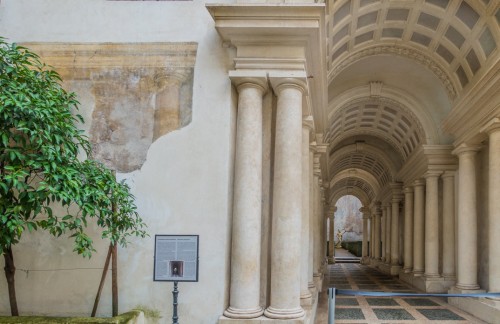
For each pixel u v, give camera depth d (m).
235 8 7.29
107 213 6.52
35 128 6.05
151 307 7.25
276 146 7.57
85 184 6.30
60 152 6.38
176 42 7.90
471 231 13.55
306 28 7.25
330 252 42.62
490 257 11.48
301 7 7.18
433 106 17.39
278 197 7.38
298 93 7.61
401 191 26.67
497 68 10.44
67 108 7.23
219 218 7.34
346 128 22.39
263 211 7.68
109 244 7.39
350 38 12.66
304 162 10.30
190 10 8.00
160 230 7.41
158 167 7.59
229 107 7.63
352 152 28.09
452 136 17.28
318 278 16.33
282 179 7.39
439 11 12.05
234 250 7.25
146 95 7.83
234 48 7.79
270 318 6.99
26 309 7.33
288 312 7.01
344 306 13.51
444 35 12.95
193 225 7.37
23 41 8.05
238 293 7.09
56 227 6.24
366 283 21.53
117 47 7.97
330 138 20.44
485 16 10.99
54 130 6.33
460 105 12.99
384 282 22.12
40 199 5.92
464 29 12.02
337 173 35.34
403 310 12.84
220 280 7.18
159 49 7.91
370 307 13.34
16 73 6.37
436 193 17.58
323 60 8.55
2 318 6.53
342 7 10.62
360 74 16.81
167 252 6.89
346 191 45.47
